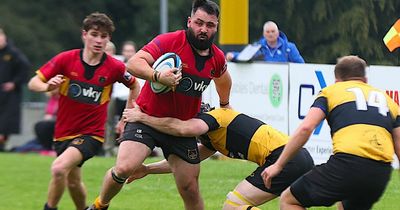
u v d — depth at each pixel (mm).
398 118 20391
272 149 22031
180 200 30266
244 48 41188
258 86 38281
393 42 34625
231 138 22453
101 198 23641
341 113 19953
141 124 22688
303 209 20359
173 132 22328
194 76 22266
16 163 41094
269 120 38156
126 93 43531
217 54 22625
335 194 19719
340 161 19562
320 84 36906
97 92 25078
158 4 114562
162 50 22031
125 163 22406
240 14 41719
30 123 67375
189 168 22953
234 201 22188
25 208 29484
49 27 115500
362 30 41062
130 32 115875
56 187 24406
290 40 44906
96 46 24750
